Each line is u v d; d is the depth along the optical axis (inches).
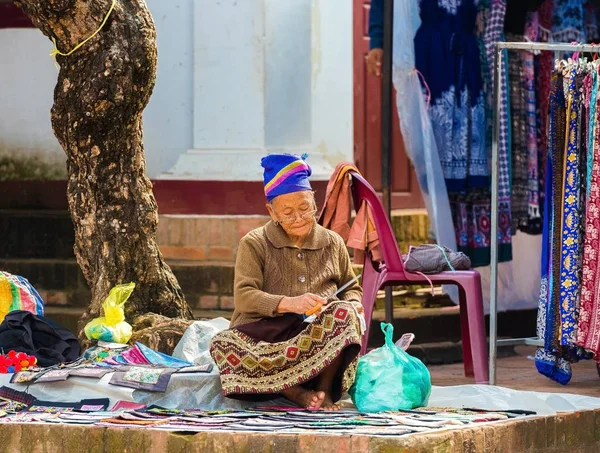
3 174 757.3
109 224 535.8
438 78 606.5
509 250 634.8
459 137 612.4
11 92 755.4
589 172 492.4
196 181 687.1
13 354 458.0
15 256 711.7
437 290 697.0
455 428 354.0
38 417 392.5
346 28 725.3
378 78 761.6
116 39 520.1
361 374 410.3
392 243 510.6
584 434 415.8
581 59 501.0
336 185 502.6
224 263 664.4
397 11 598.9
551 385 532.4
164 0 706.2
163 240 684.7
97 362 465.1
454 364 637.9
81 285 679.1
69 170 544.1
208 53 695.1
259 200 679.7
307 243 422.6
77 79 523.8
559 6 653.9
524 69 643.5
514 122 642.8
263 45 689.0
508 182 628.7
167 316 545.6
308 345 403.9
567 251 499.5
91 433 363.3
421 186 602.9
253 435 343.3
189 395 423.5
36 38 749.3
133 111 531.8
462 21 613.9
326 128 717.3
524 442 378.3
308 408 406.0
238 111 690.8
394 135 767.1
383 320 633.0
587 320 491.2
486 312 685.3
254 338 409.7
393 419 374.6
